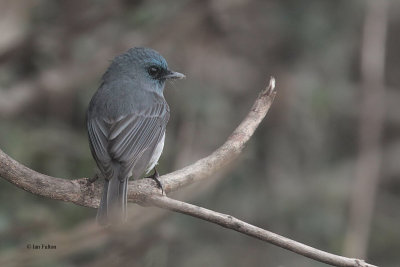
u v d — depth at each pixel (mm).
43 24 13203
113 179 7957
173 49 13727
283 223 13586
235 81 13891
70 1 13266
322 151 14656
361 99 15227
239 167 13406
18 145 11648
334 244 13500
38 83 12898
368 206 14336
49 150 11875
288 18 14250
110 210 7691
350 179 14523
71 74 13078
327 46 14516
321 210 13773
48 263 10320
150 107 9523
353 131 15523
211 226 13148
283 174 13945
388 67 17000
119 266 10867
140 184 7996
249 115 8672
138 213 10805
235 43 14102
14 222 10789
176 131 13062
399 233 14703
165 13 13852
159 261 11500
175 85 13242
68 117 13078
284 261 13203
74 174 11883
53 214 11148
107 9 13500
